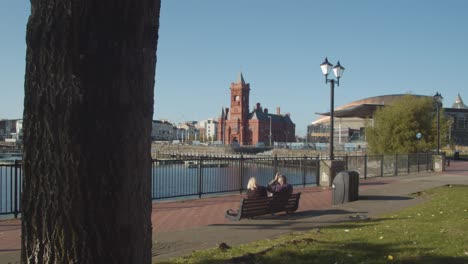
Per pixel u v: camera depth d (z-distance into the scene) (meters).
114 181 2.99
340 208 12.31
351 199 13.66
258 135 131.38
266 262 6.11
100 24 2.94
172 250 7.05
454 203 12.88
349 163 26.23
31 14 3.03
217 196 15.34
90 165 2.94
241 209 9.94
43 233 2.98
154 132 181.88
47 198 2.96
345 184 13.52
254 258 6.28
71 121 2.91
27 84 3.01
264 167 25.28
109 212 2.98
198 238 8.05
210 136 183.50
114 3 2.97
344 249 6.83
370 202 13.56
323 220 10.21
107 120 2.97
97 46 2.93
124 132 3.02
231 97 134.38
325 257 6.37
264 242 7.61
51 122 2.93
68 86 2.91
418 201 13.93
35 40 2.96
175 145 109.62
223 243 7.16
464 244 7.22
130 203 3.07
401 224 9.26
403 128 42.50
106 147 2.97
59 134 2.92
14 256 6.64
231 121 134.00
